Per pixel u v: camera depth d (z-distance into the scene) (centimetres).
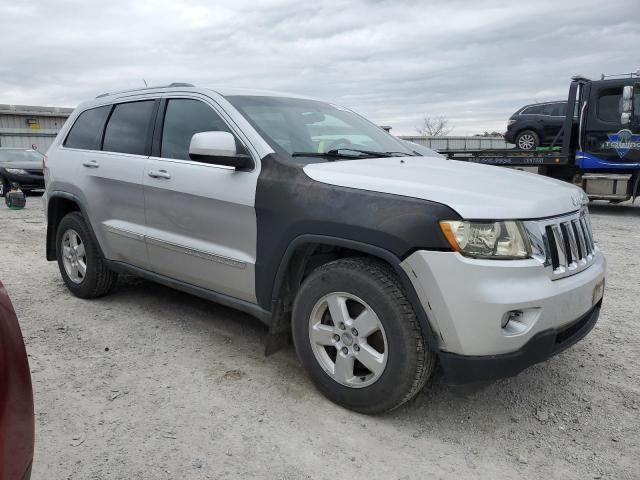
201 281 382
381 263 289
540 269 269
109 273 488
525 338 264
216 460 263
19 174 1602
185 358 377
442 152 1395
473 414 309
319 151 362
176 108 411
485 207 266
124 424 293
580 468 260
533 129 1511
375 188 291
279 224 318
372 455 269
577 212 314
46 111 3156
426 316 269
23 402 169
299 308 318
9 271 622
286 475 253
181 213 383
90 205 462
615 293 538
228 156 336
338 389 306
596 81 1147
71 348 393
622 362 376
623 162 1137
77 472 253
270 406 313
